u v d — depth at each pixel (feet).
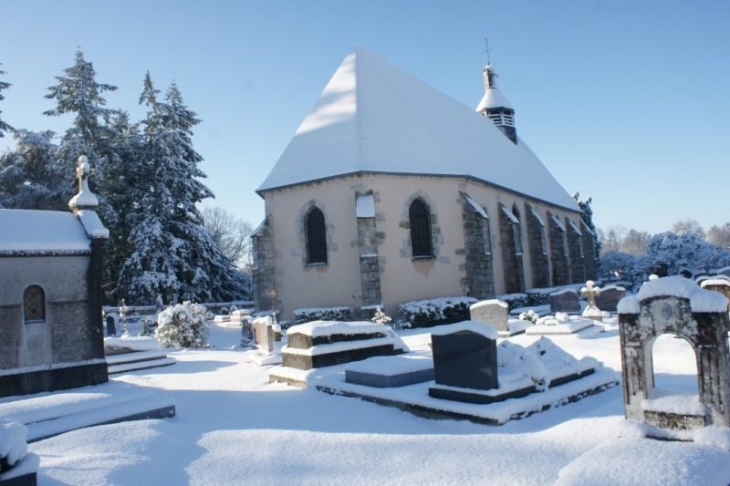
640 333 19.77
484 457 18.74
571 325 49.26
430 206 78.38
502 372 25.99
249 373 41.42
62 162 121.60
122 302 108.17
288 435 22.40
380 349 39.96
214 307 125.49
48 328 33.30
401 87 96.53
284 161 83.71
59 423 23.54
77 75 126.82
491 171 95.96
